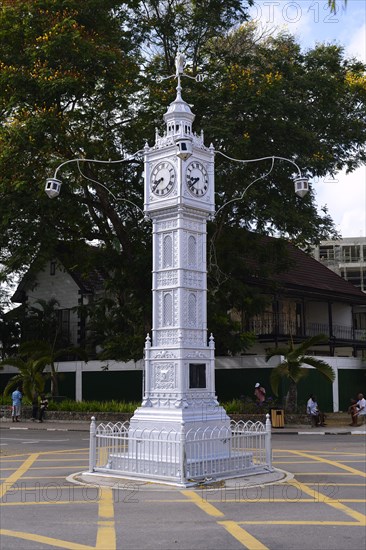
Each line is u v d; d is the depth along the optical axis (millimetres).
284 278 39844
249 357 31578
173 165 14422
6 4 27391
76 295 41750
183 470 12156
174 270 14219
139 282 29844
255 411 27922
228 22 29578
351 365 34938
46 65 25734
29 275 41312
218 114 26562
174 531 8742
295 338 37156
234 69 27344
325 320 44906
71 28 25469
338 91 30125
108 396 35094
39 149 25984
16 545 8023
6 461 16469
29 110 26578
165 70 28953
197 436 13125
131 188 30297
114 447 13992
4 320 40438
